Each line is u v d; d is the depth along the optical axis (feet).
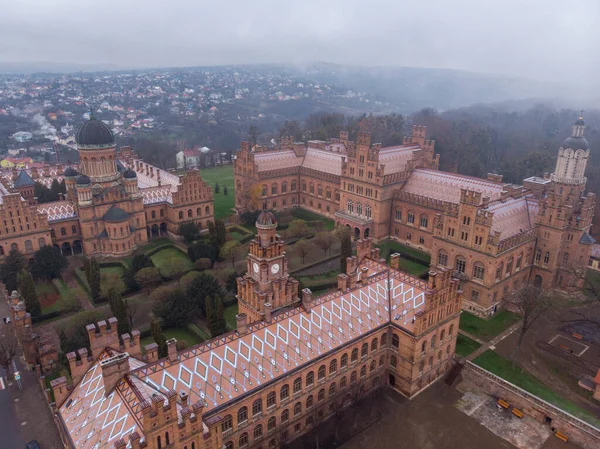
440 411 248.73
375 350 251.60
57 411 180.34
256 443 206.69
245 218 521.65
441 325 254.68
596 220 515.09
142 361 188.24
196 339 308.60
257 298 229.04
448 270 245.86
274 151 577.02
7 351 278.05
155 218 487.20
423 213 440.86
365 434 231.30
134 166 604.90
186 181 479.82
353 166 474.90
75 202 433.89
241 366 197.47
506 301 347.77
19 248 399.65
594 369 281.13
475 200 319.88
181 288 344.49
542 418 244.22
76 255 440.45
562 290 366.63
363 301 250.16
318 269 407.64
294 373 208.54
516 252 339.57
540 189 401.29
